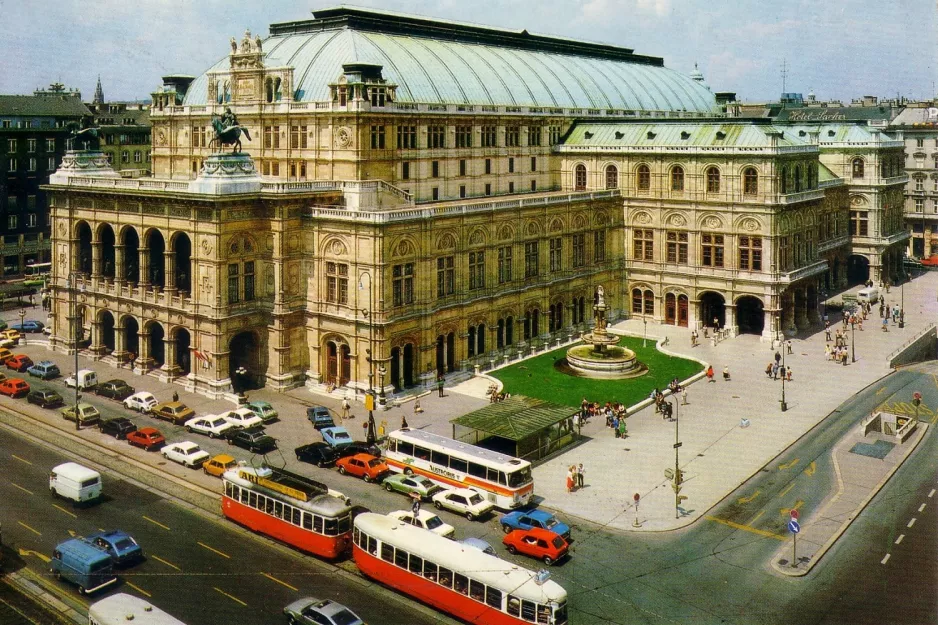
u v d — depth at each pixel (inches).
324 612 1759.4
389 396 3457.2
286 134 4069.9
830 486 2632.9
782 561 2151.8
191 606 1907.0
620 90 5703.7
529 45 5605.3
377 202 3804.1
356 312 3454.7
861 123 6008.9
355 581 2057.1
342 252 3486.7
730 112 6279.5
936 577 2057.1
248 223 3513.8
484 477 2492.6
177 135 4564.5
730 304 4549.7
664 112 5920.3
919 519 2400.3
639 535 2314.2
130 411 3339.1
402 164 4047.7
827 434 3117.6
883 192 5802.2
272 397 3523.6
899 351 4249.5
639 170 4800.7
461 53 4859.7
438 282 3715.6
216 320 3437.5
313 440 3024.1
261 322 3627.0
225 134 3467.0
